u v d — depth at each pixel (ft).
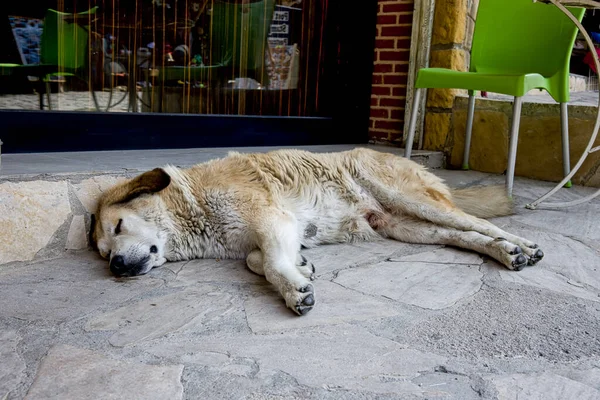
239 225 8.81
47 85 14.29
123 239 8.41
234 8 16.74
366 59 18.13
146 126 13.97
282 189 9.70
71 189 9.37
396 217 10.54
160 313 6.85
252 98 17.28
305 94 17.85
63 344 5.97
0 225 8.50
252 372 5.41
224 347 5.94
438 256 9.31
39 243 8.99
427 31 16.62
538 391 5.11
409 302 7.24
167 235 8.98
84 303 7.16
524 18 13.93
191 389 5.08
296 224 9.06
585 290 7.78
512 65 14.21
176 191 9.07
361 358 5.71
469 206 11.52
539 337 6.25
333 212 10.17
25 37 13.76
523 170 15.98
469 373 5.43
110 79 15.33
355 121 18.38
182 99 16.40
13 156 11.55
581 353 5.89
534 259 8.77
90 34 14.89
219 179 9.16
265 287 7.83
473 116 16.42
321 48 17.83
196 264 9.01
